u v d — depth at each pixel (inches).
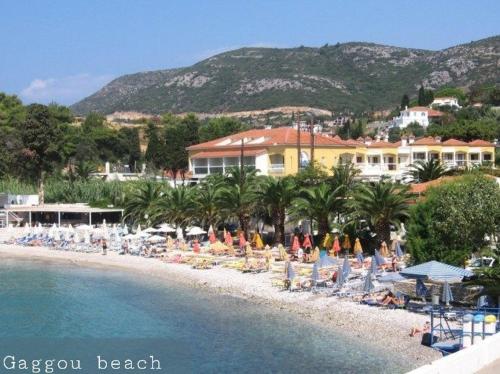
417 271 1483.8
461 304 1549.0
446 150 3905.0
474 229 1700.3
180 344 1398.9
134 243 2923.2
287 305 1724.9
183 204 2982.3
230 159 3814.0
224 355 1306.6
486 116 6678.2
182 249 2790.4
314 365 1221.7
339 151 3745.1
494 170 3021.7
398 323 1459.2
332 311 1614.2
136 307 1800.0
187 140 5137.8
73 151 5693.9
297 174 2684.5
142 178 4704.7
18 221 3927.2
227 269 2282.2
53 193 4340.6
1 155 4840.1
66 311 1776.6
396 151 3892.7
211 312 1696.6
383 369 1185.4
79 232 3366.1
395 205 2228.1
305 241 2379.4
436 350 1268.5
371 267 1859.0
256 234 2628.0
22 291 2097.7
